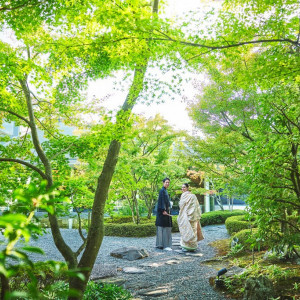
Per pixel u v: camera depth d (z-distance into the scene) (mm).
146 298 4387
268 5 3311
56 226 3186
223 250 7824
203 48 3264
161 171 10539
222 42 3090
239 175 5656
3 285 1075
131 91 3416
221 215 14312
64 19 3363
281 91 3646
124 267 6391
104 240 10047
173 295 4457
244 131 6000
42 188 877
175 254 7719
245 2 3465
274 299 3625
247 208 3664
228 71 5582
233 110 5684
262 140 3359
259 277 3914
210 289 4609
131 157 9398
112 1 2852
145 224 11047
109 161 3473
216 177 6133
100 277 5488
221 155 5754
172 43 3158
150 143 10414
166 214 8336
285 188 3588
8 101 3738
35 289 700
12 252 684
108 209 5109
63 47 3285
